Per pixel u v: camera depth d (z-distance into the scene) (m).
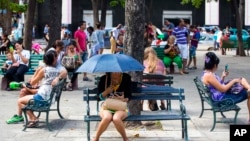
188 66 39.94
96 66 15.05
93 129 17.84
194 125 18.59
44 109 17.72
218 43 68.19
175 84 30.53
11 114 20.86
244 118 19.61
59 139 16.41
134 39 17.50
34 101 17.67
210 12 100.81
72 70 27.73
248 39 57.41
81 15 100.94
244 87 17.84
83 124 18.78
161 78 20.56
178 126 18.39
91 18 101.19
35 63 30.72
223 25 101.75
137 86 17.06
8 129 17.94
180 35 36.56
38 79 18.31
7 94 26.53
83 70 15.21
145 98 16.31
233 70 39.28
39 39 93.88
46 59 18.27
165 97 16.31
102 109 15.55
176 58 35.94
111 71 14.96
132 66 15.28
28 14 36.12
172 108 22.09
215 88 17.81
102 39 40.12
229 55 57.78
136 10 17.42
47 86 17.94
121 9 99.62
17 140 16.34
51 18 33.47
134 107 17.44
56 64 18.45
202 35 82.38
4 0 38.38
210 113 20.91
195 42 39.84
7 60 30.09
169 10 103.00
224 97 17.69
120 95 15.45
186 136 16.00
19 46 27.66
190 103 23.69
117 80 15.52
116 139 16.20
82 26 34.03
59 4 33.59
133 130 17.56
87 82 31.45
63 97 25.38
